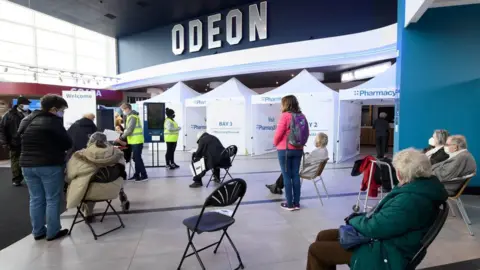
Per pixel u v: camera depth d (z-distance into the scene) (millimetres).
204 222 2396
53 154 2859
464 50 4469
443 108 4555
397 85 4840
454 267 2414
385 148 8344
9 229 3283
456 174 3074
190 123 10781
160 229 3244
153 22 14031
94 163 2973
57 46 15469
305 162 4125
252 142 9164
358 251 1637
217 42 12695
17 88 12750
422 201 1512
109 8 12102
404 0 4570
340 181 5562
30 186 2926
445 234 3082
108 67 17875
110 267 2434
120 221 3299
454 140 3211
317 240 2031
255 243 2877
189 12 12727
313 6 10383
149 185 5273
